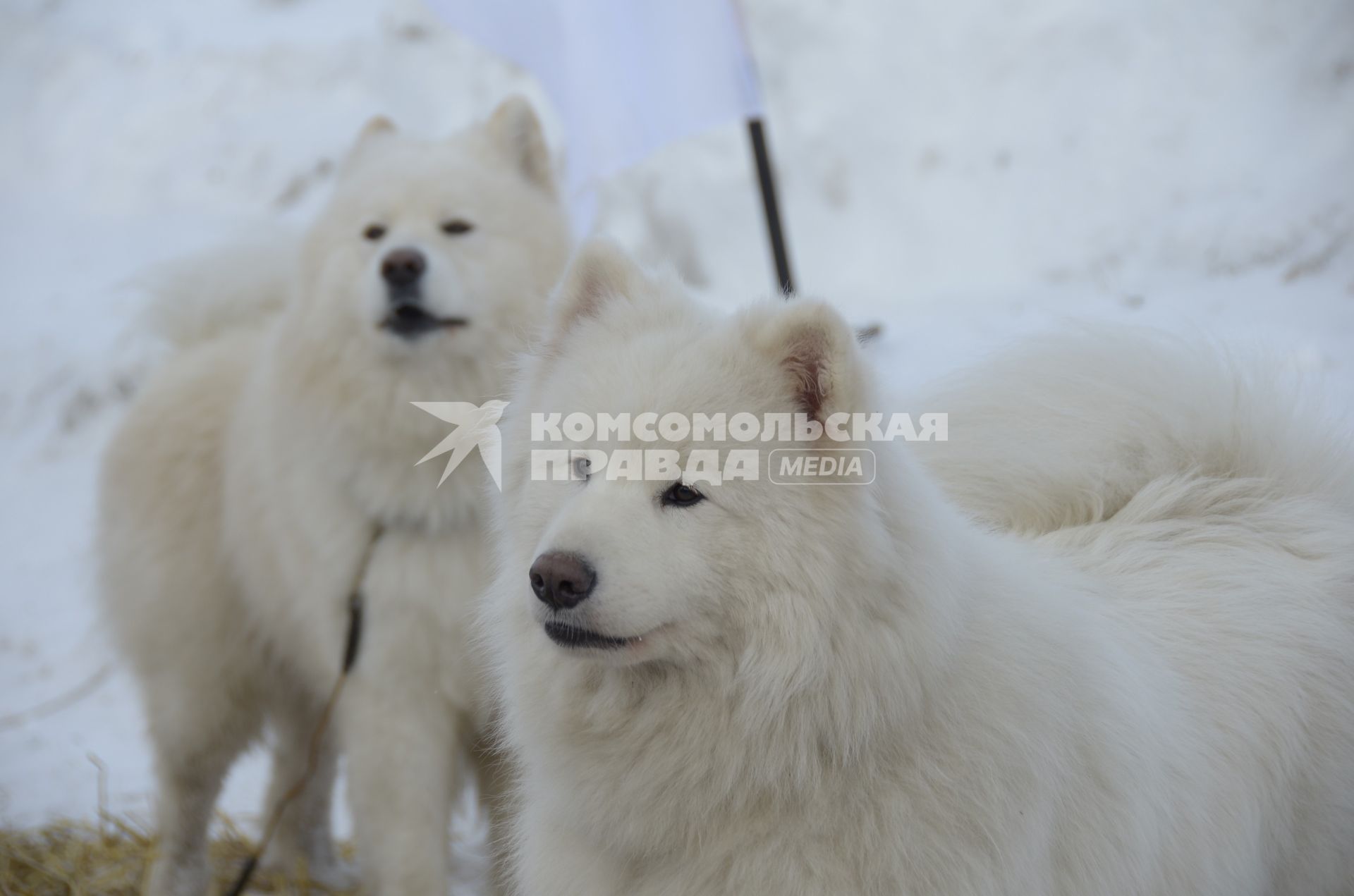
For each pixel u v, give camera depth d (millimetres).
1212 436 2783
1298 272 6207
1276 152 7133
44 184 10797
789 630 1952
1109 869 2039
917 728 1947
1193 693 2324
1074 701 2059
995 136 8219
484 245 3436
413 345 3270
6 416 8125
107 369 8188
